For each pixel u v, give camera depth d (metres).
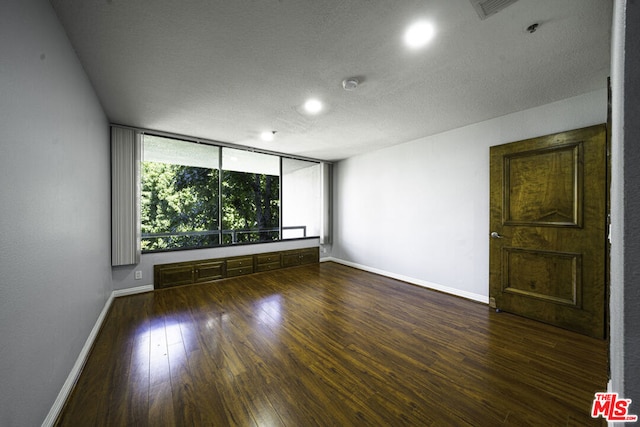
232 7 1.37
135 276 3.43
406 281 4.04
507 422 1.35
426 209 3.73
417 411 1.43
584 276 2.29
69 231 1.63
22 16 1.12
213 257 4.07
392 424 1.34
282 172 5.07
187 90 2.30
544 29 1.52
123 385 1.63
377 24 1.50
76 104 1.78
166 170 4.28
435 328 2.43
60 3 1.35
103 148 2.71
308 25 1.51
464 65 1.92
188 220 4.31
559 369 1.80
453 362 1.89
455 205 3.37
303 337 2.27
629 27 0.53
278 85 2.21
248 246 4.47
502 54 1.78
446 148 3.47
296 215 5.48
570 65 1.90
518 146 2.68
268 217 5.11
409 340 2.21
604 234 2.18
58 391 1.42
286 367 1.83
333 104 2.61
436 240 3.60
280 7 1.37
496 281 2.87
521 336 2.27
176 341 2.20
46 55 1.33
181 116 2.92
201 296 3.36
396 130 3.43
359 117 2.95
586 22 1.45
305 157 5.14
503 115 2.89
